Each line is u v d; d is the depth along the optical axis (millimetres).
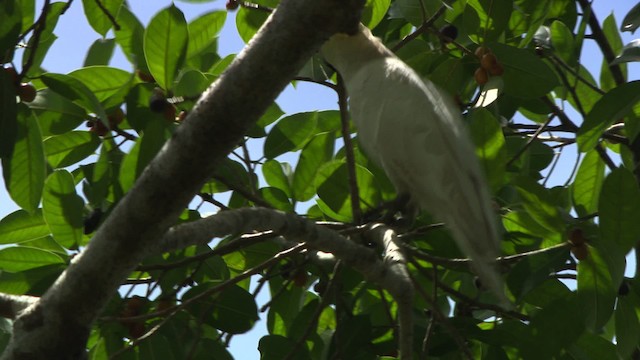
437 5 7227
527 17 7320
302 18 3588
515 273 6730
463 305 6871
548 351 6035
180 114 6457
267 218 4891
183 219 6953
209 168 3947
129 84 6820
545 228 6371
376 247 6680
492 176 6180
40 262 6293
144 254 4137
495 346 6379
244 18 7168
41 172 5828
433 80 6809
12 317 4711
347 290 7051
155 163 3938
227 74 3773
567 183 7516
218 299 6344
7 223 6734
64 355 4340
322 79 7320
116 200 6480
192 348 5805
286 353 6438
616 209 5727
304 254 7070
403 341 5129
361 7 3604
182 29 6445
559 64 7809
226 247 6152
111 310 6062
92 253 4117
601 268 6094
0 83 5293
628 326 6371
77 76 6750
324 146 7340
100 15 6910
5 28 5344
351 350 6242
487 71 6512
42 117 6750
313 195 7441
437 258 6270
